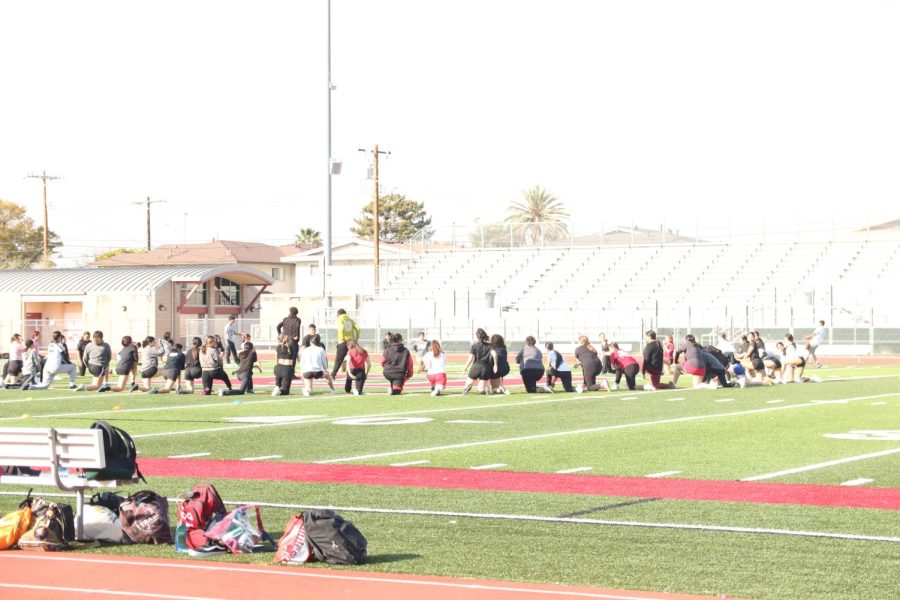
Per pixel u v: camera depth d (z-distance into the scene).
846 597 9.64
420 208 153.62
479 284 83.69
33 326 84.25
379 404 31.64
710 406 30.44
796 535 12.33
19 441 12.12
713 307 68.62
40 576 10.33
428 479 16.78
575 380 43.19
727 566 10.80
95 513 12.11
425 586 9.91
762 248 79.25
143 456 19.62
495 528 12.79
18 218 143.75
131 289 82.38
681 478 16.78
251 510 13.84
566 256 84.56
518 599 9.42
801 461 18.73
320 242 146.50
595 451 20.19
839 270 74.56
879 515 13.63
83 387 38.41
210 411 29.50
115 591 9.70
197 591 9.69
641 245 83.44
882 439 22.06
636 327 68.69
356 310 78.31
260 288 98.25
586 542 11.98
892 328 64.56
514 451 20.20
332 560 10.86
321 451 20.33
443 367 35.22
